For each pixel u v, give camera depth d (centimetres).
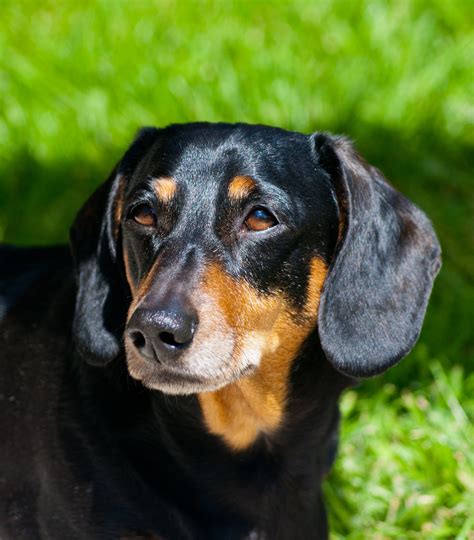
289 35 873
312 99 813
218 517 439
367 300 436
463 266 715
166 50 854
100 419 435
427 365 629
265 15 898
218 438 438
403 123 802
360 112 801
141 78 826
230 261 412
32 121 800
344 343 432
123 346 444
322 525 476
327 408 455
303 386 443
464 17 900
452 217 746
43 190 762
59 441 440
